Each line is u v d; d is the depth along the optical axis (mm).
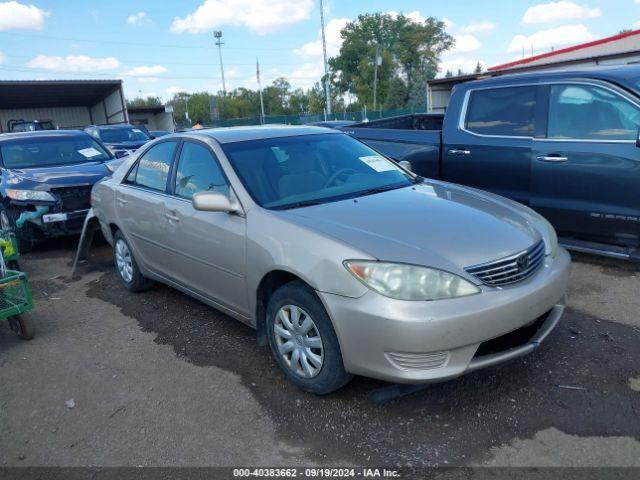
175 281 4574
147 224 4684
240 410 3260
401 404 3197
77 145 8945
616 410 3021
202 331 4414
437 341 2768
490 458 2717
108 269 6465
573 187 5141
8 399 3574
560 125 5223
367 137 6953
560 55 22344
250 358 3893
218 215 3828
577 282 4910
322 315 3078
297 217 3402
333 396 3320
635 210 4801
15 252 5090
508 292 2961
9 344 4449
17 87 25094
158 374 3764
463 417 3045
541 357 3615
